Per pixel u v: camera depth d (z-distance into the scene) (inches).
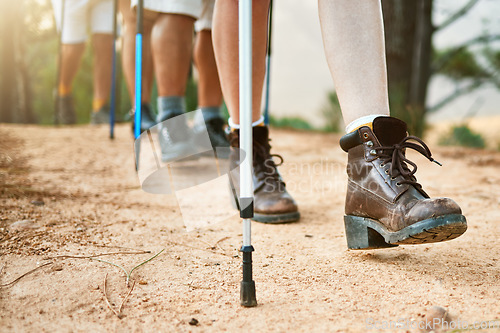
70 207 68.7
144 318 36.0
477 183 97.0
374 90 47.7
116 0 139.2
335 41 47.8
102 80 189.2
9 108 348.5
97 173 100.3
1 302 38.1
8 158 106.1
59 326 34.6
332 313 36.3
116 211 69.1
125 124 191.0
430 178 103.0
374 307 37.3
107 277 43.6
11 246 50.0
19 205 66.2
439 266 46.4
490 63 307.1
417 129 186.1
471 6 264.7
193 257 50.4
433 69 286.5
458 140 219.6
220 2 59.7
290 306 37.7
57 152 120.0
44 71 442.9
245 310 37.1
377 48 47.8
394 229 44.6
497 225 62.7
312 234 61.0
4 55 340.8
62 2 186.5
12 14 338.0
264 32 60.1
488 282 41.9
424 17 256.1
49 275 43.4
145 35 112.3
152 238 56.5
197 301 39.0
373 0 47.9
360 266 47.1
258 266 47.7
